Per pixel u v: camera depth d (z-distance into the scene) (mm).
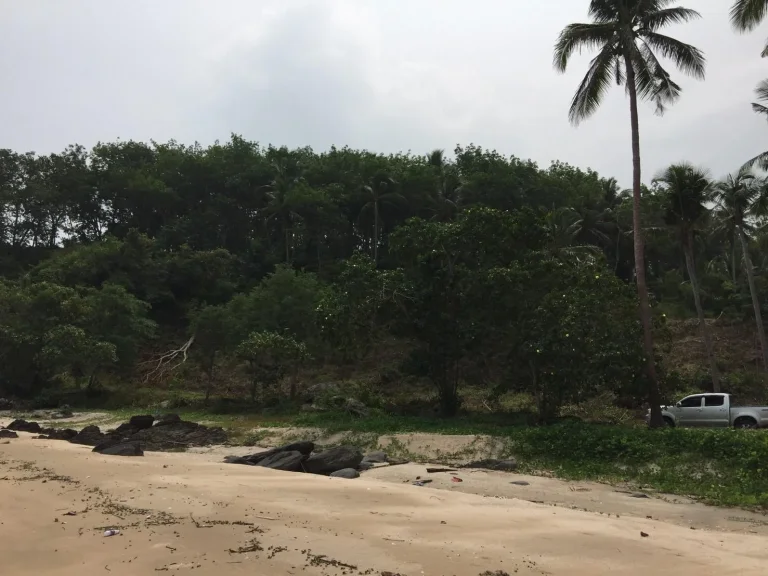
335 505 11055
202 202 67625
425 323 26516
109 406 37688
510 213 26953
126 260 54531
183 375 45000
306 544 8203
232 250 66938
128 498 11250
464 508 11219
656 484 15070
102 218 70688
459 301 26250
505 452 18953
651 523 10578
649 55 22719
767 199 30312
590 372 21344
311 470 16828
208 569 7121
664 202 34312
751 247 46688
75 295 41594
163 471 15102
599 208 63094
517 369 24609
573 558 7930
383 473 16859
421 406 29406
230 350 38531
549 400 23188
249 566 7246
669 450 16391
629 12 22656
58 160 68438
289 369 35500
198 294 57250
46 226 70875
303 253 61250
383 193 57031
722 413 24109
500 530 9359
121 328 41875
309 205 57250
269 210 58656
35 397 39625
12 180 68188
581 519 10531
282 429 24984
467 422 24031
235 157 67125
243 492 12164
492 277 24062
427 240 27016
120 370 43375
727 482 14422
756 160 27531
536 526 9750
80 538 8391
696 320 46781
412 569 7242
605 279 23047
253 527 9086
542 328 22359
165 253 59750
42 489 11953
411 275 27797
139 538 8391
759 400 34062
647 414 28109
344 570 7164
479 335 24984
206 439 23953
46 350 36938
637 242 22641
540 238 26688
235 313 39969
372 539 8539
